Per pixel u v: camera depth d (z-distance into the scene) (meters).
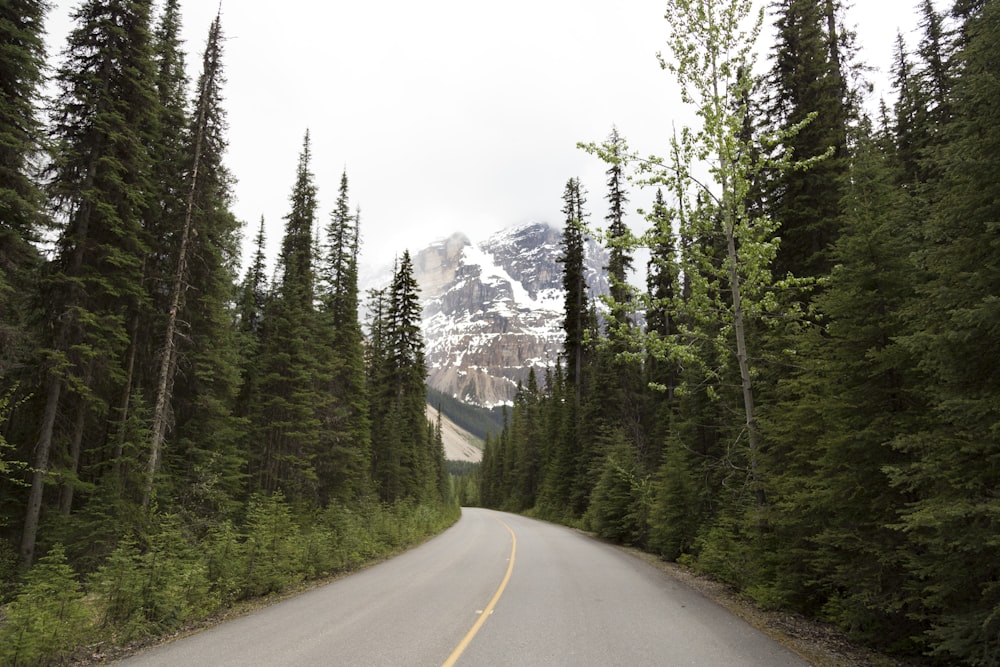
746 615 9.84
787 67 17.86
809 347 10.61
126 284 17.95
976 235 6.18
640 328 13.01
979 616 5.71
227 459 21.88
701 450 21.19
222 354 23.55
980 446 5.84
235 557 11.86
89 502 16.19
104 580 8.99
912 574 7.25
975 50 6.14
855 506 8.28
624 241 13.06
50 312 16.42
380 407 44.59
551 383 77.19
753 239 13.16
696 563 16.22
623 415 36.12
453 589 12.19
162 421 18.09
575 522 39.31
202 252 21.30
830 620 8.77
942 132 6.62
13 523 16.05
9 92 14.15
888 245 8.65
